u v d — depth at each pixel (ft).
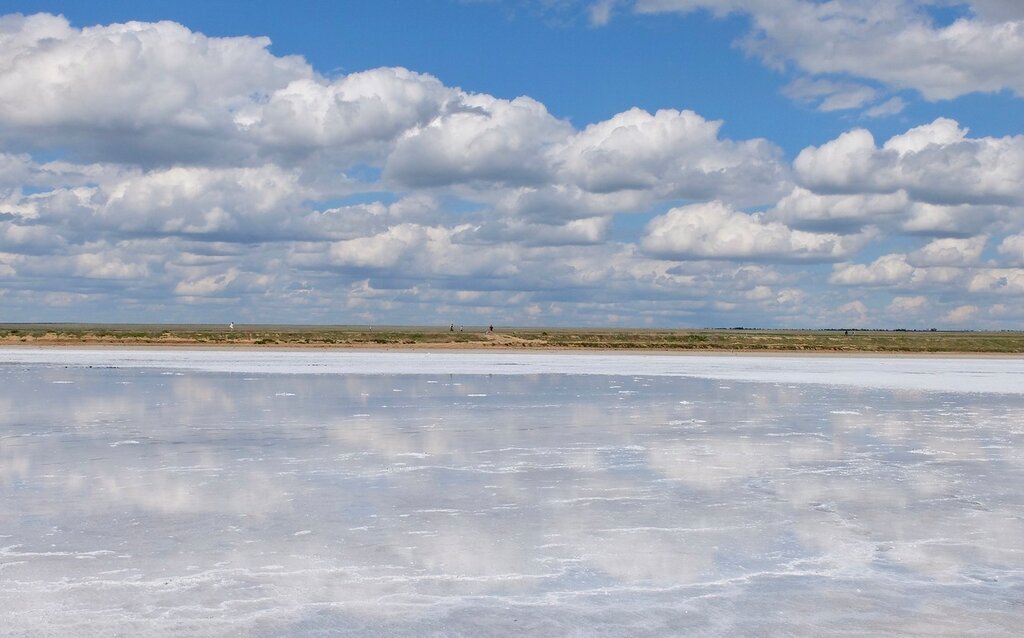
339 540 37.42
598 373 149.28
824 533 39.24
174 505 43.65
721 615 29.04
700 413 85.61
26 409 84.99
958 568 34.27
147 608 29.04
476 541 37.47
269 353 222.89
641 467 54.95
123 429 70.95
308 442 64.39
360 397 99.25
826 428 74.59
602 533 38.96
